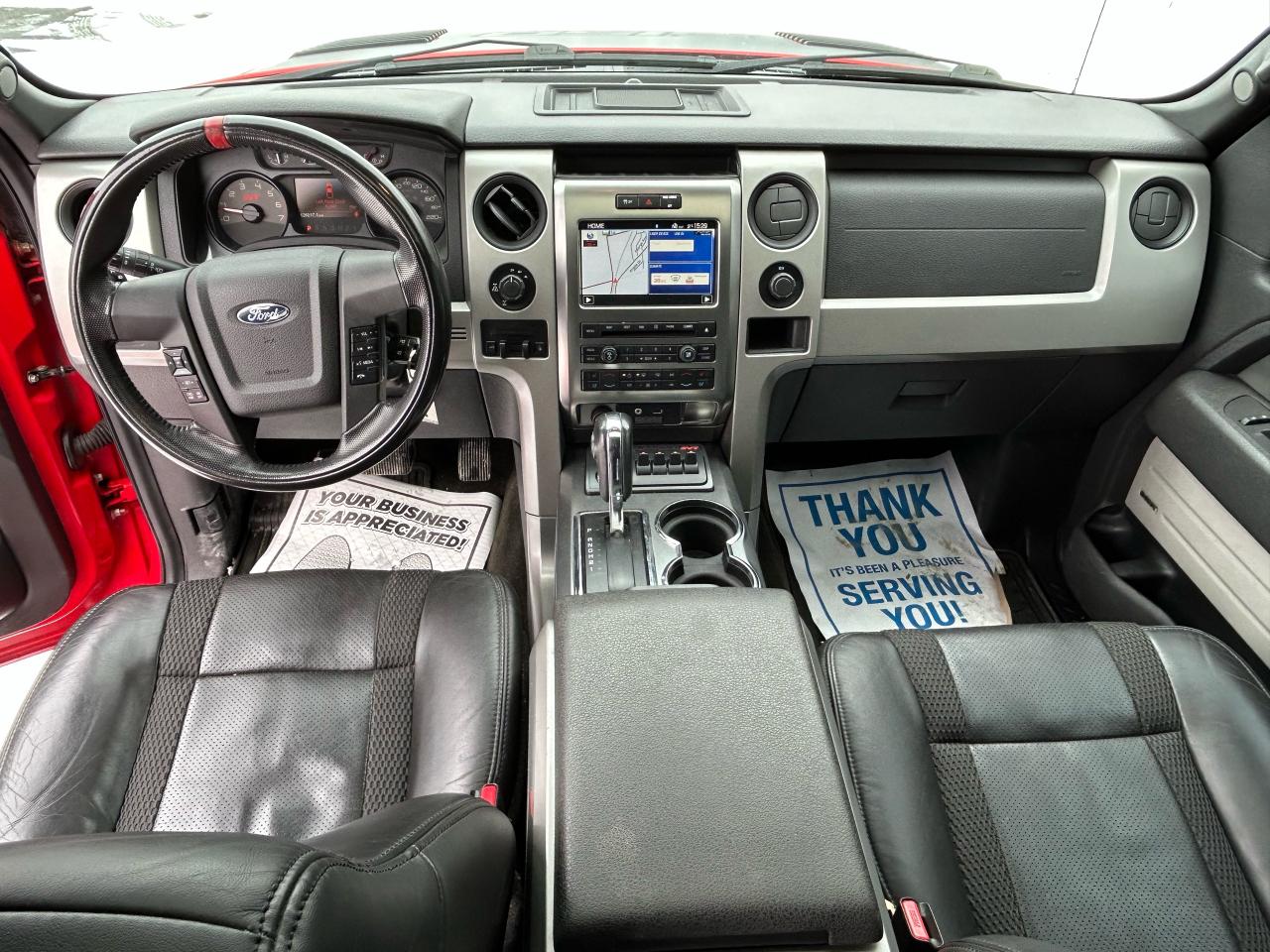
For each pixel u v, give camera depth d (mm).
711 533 1358
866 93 1455
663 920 630
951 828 922
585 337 1360
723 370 1402
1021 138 1338
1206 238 1409
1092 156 1364
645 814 686
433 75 1461
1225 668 1041
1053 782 962
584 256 1313
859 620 1736
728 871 651
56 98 1316
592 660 809
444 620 1090
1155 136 1370
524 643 1106
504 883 660
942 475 2006
